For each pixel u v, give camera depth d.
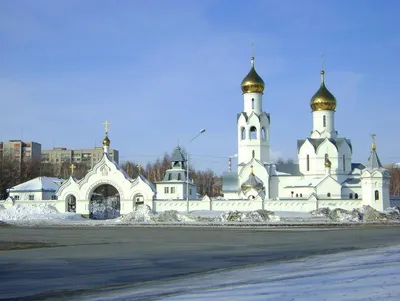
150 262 25.72
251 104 107.06
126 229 58.91
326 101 105.38
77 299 16.36
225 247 33.88
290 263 24.50
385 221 73.81
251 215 75.12
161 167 186.12
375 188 85.75
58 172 196.50
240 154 106.25
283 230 55.59
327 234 48.19
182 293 16.56
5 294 17.47
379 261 23.89
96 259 27.08
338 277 18.69
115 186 92.69
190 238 42.59
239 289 16.83
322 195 96.81
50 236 46.38
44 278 20.78
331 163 102.88
